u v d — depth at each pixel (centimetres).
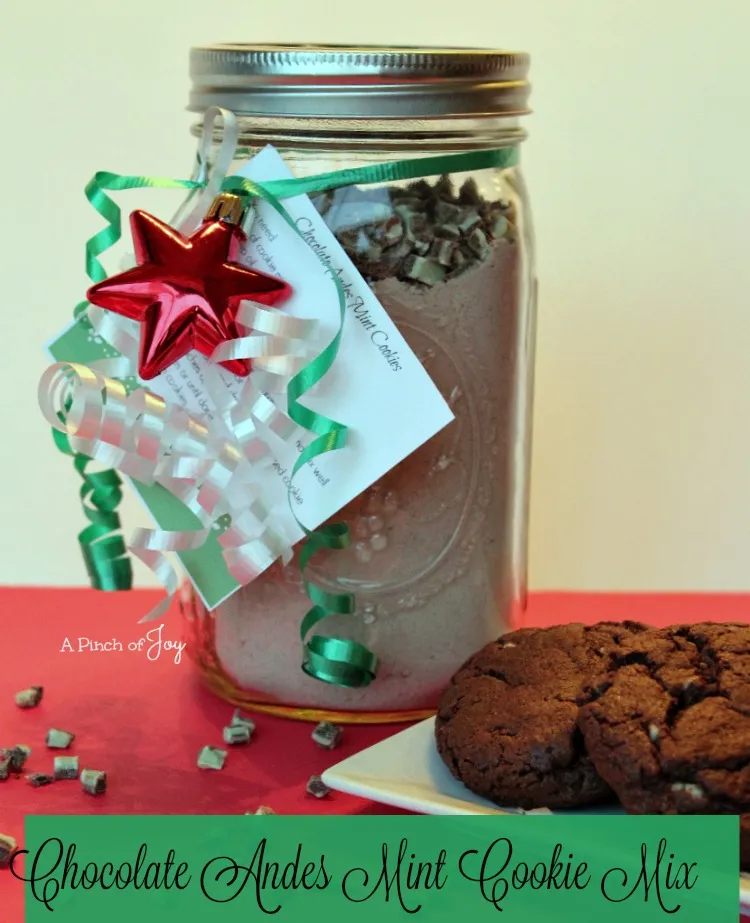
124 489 63
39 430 64
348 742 42
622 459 62
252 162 40
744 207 59
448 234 41
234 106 40
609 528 64
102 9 58
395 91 39
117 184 42
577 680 38
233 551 40
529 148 59
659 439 62
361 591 42
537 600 54
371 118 39
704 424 62
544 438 62
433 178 41
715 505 63
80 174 60
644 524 64
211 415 41
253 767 40
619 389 61
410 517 42
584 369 61
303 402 40
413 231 40
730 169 58
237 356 39
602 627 40
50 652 48
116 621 51
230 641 44
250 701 44
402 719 43
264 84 39
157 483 42
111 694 45
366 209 40
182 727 43
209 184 40
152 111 59
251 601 43
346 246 40
